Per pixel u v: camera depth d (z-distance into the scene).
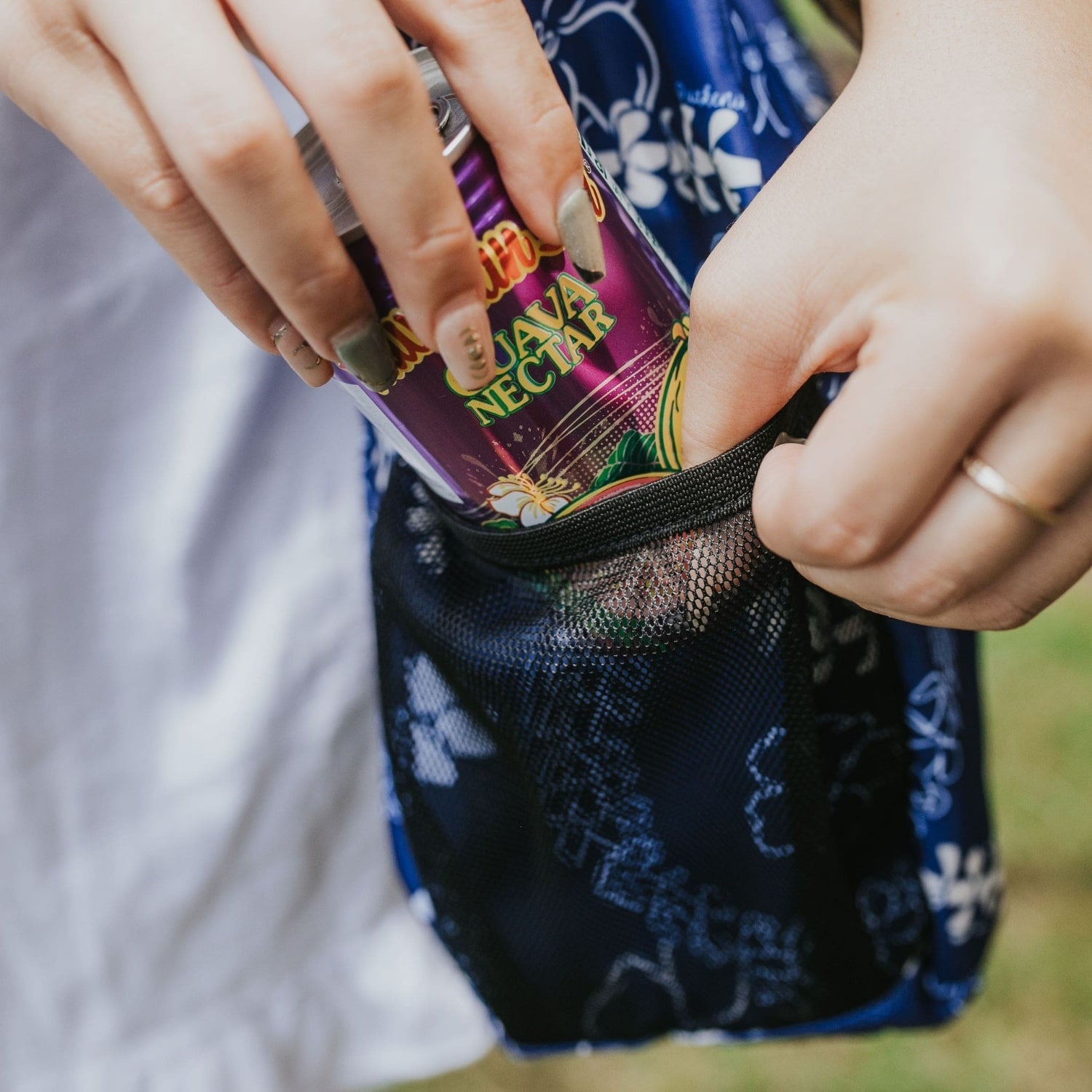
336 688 0.60
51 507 0.52
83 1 0.35
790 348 0.37
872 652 0.46
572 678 0.42
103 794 0.56
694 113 0.42
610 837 0.45
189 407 0.53
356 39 0.34
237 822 0.59
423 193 0.34
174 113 0.34
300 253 0.35
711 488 0.39
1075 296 0.33
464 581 0.44
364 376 0.37
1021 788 1.08
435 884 0.51
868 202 0.35
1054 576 0.36
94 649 0.54
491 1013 0.54
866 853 0.49
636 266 0.38
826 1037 0.54
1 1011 0.58
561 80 0.43
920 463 0.34
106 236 0.50
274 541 0.56
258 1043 0.63
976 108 0.35
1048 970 0.95
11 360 0.50
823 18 0.43
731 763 0.43
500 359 0.38
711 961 0.49
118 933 0.58
